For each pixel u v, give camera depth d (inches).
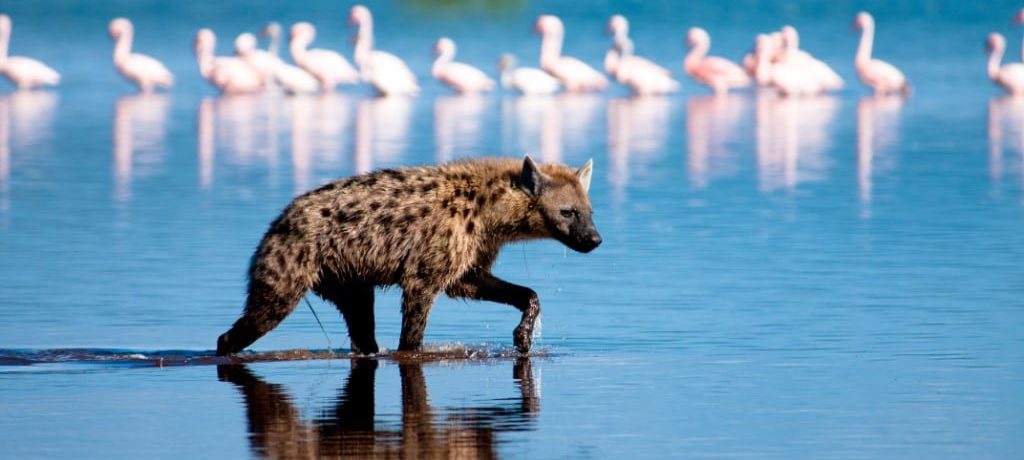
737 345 2262.6
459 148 4926.2
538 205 2261.3
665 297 2640.3
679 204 3777.1
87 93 7386.8
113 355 2220.7
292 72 7529.5
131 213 3622.0
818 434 1759.4
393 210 2191.2
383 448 1701.5
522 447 1706.4
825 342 2269.9
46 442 1732.3
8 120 5920.3
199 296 2657.5
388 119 6122.1
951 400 1916.8
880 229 3366.1
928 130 5590.6
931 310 2497.5
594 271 2898.6
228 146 5073.8
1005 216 3538.4
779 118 6235.2
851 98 7367.1
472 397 1953.7
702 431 1772.9
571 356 2213.3
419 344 2231.8
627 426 1797.5
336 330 2427.4
